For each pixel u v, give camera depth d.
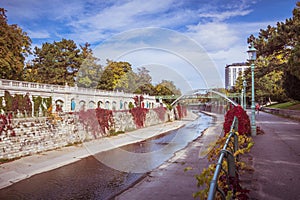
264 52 24.59
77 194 7.50
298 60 17.91
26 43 33.38
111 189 7.16
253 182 5.08
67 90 18.22
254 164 6.51
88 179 8.69
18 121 13.84
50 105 18.47
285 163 6.60
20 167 11.44
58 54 42.28
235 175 4.07
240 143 7.61
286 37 22.06
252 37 25.84
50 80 40.75
